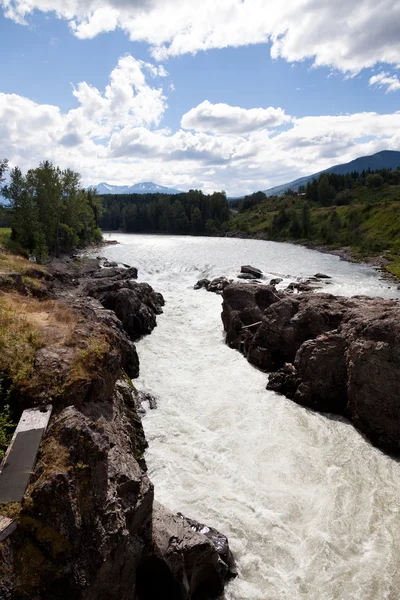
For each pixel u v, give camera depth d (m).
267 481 14.89
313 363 20.75
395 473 15.44
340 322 23.22
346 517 13.20
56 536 7.78
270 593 10.75
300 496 14.14
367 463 16.05
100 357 13.76
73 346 14.09
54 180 72.88
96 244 100.81
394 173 190.12
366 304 24.75
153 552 9.77
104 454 9.42
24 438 9.45
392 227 90.50
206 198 169.62
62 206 76.94
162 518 11.13
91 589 7.92
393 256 72.25
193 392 21.95
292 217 123.06
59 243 80.44
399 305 23.73
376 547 12.05
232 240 119.56
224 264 67.12
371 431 17.53
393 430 16.88
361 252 80.00
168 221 159.00
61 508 7.97
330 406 20.08
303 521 13.05
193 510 13.28
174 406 20.28
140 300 34.38
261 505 13.66
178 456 16.16
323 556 11.77
